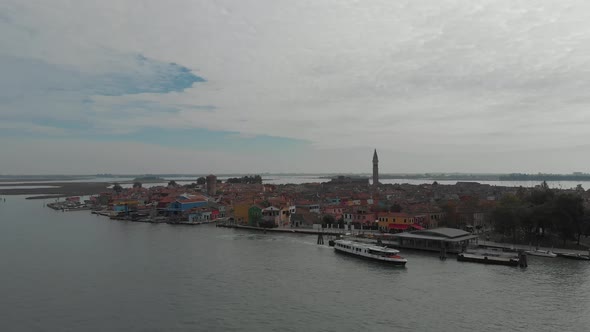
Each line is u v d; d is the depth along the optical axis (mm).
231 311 73938
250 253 126688
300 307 75812
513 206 141500
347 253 124125
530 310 73250
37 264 110500
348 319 69812
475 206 184375
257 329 65750
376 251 114750
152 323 68688
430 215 167375
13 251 129500
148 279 95250
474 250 121938
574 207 123125
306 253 127000
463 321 68562
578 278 92875
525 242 130375
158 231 182625
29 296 82938
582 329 65188
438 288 86812
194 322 68938
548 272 98312
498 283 89688
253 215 196625
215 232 179000
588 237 138375
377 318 70125
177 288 88062
